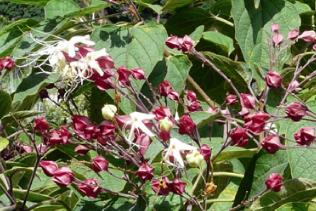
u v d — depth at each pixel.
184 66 0.73
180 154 0.55
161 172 0.58
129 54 0.71
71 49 0.59
